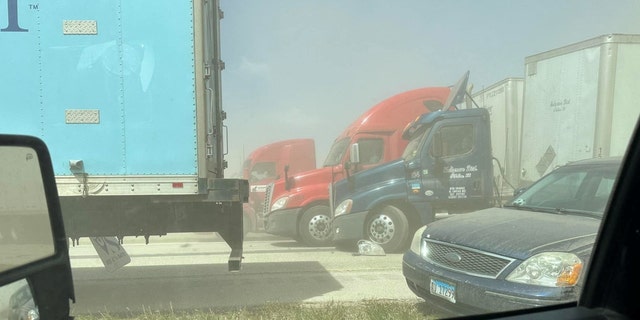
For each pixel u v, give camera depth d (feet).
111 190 16.92
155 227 18.21
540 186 17.66
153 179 17.11
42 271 7.14
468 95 32.04
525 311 6.94
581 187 16.31
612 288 5.27
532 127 33.17
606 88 27.17
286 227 32.58
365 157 32.40
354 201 28.89
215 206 18.62
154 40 17.06
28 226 7.16
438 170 28.43
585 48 28.55
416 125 30.19
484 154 28.63
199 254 30.48
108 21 16.83
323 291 19.71
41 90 16.53
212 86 19.98
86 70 16.75
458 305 13.39
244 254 29.40
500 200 29.17
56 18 16.61
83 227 17.46
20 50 16.43
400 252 28.76
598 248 5.38
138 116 16.99
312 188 32.78
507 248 12.91
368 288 20.10
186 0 17.17
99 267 25.38
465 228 14.70
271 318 15.62
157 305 18.03
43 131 16.56
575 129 29.22
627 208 5.14
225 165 24.06
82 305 18.17
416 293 15.42
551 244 12.60
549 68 31.53
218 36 22.12
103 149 16.85
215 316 16.07
